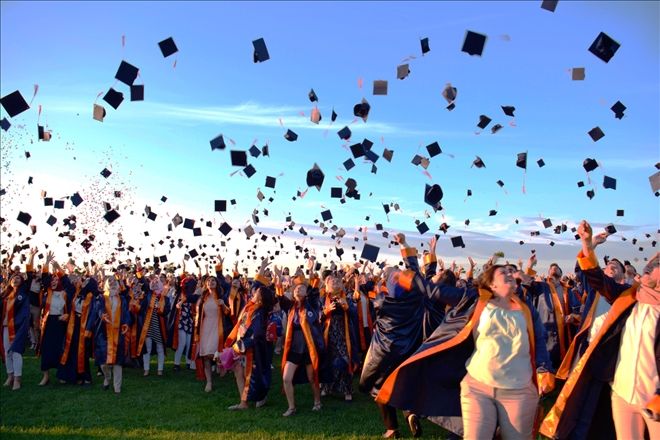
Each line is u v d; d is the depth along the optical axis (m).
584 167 10.47
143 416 7.20
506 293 4.02
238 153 8.07
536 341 4.05
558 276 9.00
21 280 9.45
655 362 3.88
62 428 6.55
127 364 10.97
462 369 4.60
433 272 6.17
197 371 9.71
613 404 4.07
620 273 6.02
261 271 8.18
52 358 9.46
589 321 5.81
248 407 7.75
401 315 6.08
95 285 9.77
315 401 7.60
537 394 3.93
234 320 10.03
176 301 11.82
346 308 8.48
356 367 8.47
